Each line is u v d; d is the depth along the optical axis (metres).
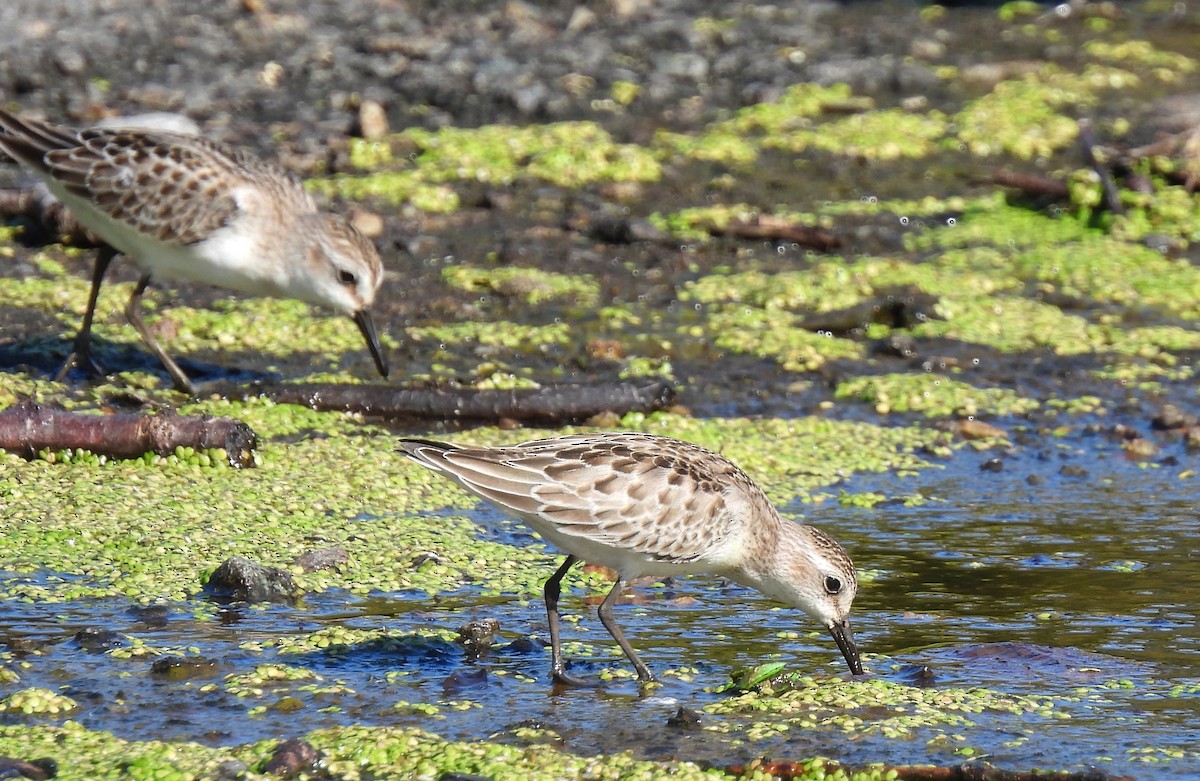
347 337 16.28
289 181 14.47
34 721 8.59
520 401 14.56
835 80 24.50
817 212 20.28
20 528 11.45
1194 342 17.39
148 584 10.66
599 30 26.00
